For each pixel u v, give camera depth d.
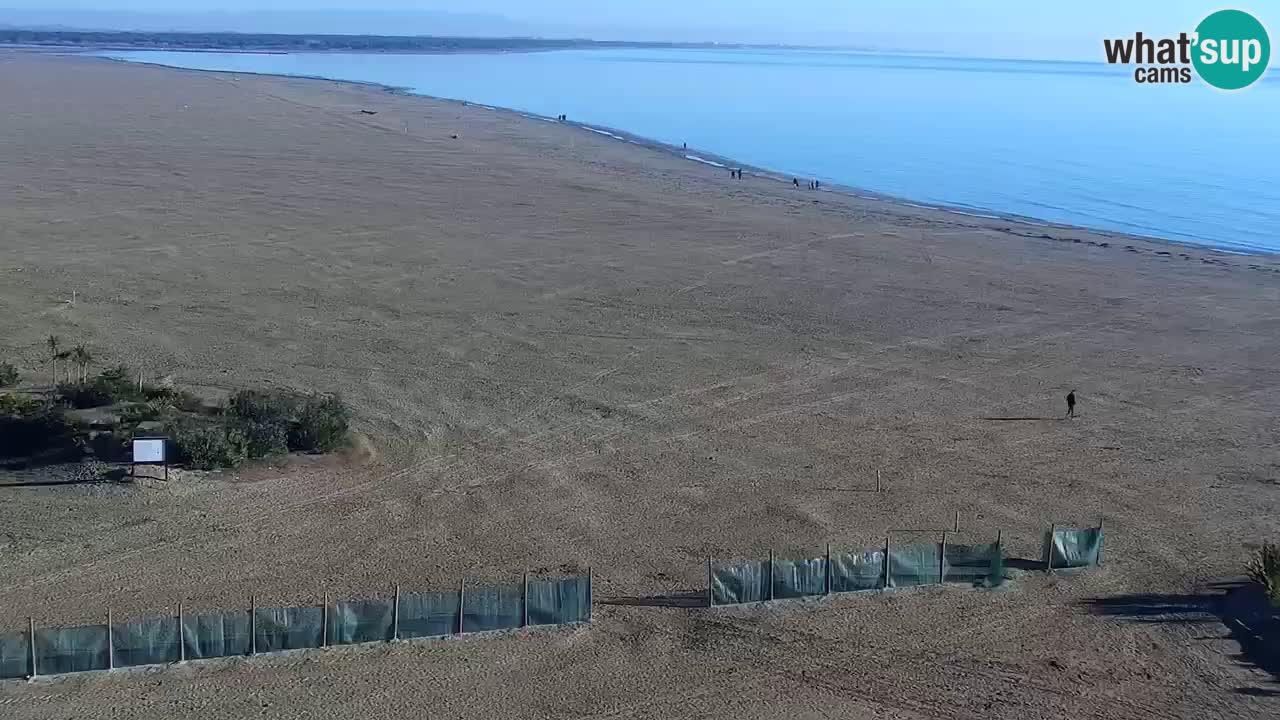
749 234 88.44
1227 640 31.17
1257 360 59.50
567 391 51.22
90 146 121.81
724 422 48.09
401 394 49.88
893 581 33.78
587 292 69.25
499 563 34.72
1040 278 76.75
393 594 32.34
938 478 42.75
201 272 70.38
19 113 150.62
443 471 41.62
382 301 65.44
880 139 171.75
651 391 51.69
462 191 103.19
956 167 139.50
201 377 50.75
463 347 57.34
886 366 56.62
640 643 30.31
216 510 37.22
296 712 26.61
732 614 31.95
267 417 42.72
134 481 38.50
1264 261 85.44
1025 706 27.78
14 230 79.69
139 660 28.31
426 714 26.78
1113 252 86.44
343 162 117.88
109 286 66.06
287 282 68.81
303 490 39.19
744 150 152.00
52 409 43.00
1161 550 36.97
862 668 29.36
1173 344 62.09
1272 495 41.91
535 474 41.81
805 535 37.53
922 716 27.34
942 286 73.62
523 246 81.31
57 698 26.78
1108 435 47.91
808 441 46.22
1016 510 40.03
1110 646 30.73
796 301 68.56
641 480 41.69
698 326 62.75
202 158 116.50
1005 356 58.94
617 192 106.12
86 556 33.88
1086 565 35.62
